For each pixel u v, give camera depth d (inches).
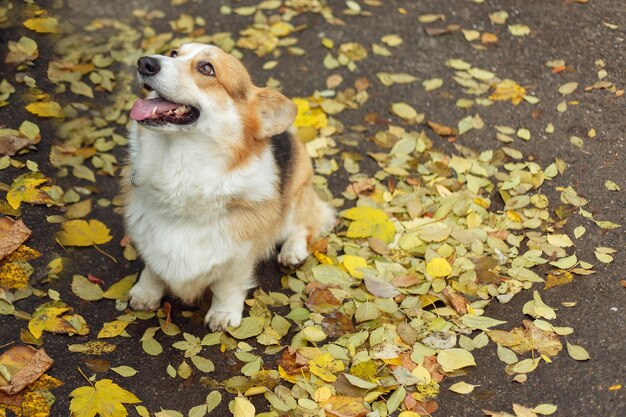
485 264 85.5
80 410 75.7
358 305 83.1
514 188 91.6
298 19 109.1
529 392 77.3
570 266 84.9
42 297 82.7
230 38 106.5
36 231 86.1
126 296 84.1
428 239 87.4
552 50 104.1
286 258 87.0
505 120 98.3
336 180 94.2
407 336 80.6
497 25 107.3
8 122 91.7
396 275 85.2
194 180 77.0
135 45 104.8
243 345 80.8
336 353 79.7
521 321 81.8
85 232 87.5
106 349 80.2
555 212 89.6
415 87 102.1
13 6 97.9
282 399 76.9
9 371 77.0
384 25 108.2
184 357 80.2
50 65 97.4
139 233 80.6
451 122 98.8
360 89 101.9
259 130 78.0
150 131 77.5
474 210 90.0
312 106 100.0
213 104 75.9
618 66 101.6
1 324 80.0
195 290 81.7
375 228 88.4
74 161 93.0
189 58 76.2
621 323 80.7
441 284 84.1
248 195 78.4
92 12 106.8
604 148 94.3
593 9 107.5
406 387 77.7
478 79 102.4
